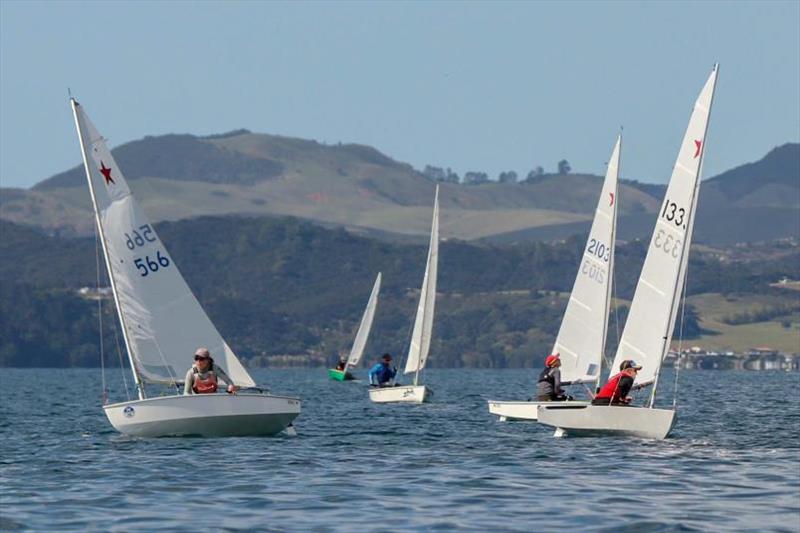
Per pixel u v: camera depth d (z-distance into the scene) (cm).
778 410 17112
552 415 11319
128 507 7031
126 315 11025
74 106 10969
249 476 8306
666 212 11062
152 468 8738
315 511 6888
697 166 10956
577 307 14312
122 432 10825
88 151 10981
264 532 6259
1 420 14962
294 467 8819
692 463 9112
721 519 6612
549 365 12700
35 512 6869
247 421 10869
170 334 11069
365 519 6631
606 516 6706
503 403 14312
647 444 10606
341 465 8981
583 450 10100
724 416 15488
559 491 7625
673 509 6925
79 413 16775
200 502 7206
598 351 14175
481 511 6881
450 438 11469
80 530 6319
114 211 11025
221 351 11094
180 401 10656
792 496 7394
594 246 14275
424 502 7194
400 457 9575
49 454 9894
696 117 10975
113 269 11006
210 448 10069
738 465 8975
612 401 11044
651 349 11075
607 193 14250
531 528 6366
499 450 10150
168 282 11062
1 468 8912
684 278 11319
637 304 11206
